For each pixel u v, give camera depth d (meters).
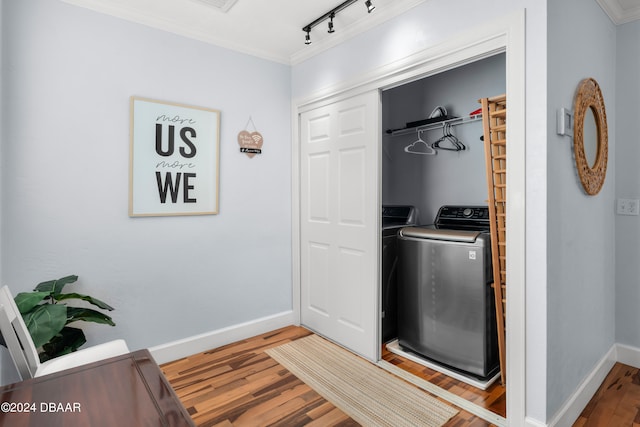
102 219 2.23
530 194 1.65
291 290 3.24
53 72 2.05
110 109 2.24
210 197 2.68
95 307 2.22
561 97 1.72
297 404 2.00
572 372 1.88
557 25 1.67
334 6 2.27
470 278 2.21
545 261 1.61
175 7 2.28
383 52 2.32
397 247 2.68
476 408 1.94
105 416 0.80
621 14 2.39
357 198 2.59
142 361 1.08
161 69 2.44
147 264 2.42
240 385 2.20
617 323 2.49
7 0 1.90
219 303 2.78
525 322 1.68
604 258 2.31
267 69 3.00
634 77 2.38
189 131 2.56
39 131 2.01
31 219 2.00
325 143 2.85
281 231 3.14
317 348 2.73
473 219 2.72
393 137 3.69
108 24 2.23
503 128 1.98
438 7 2.00
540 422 1.64
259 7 2.28
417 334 2.53
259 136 2.95
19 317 1.34
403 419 1.86
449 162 3.19
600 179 2.16
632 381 2.22
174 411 0.82
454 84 3.15
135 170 2.34
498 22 1.73
